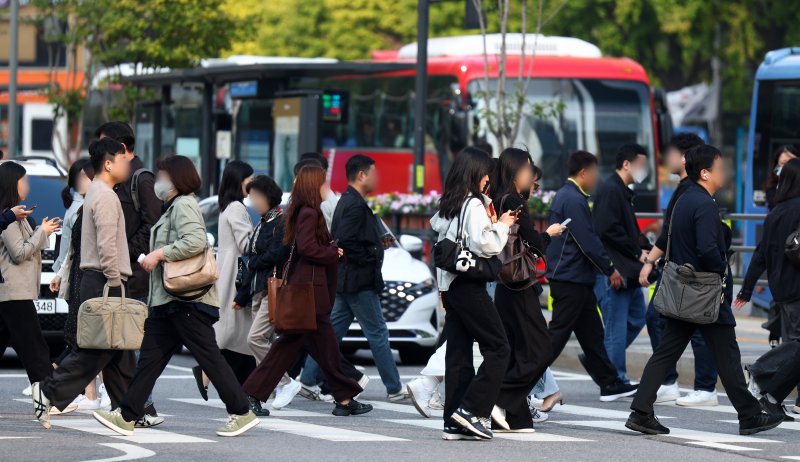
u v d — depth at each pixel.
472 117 67.94
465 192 26.72
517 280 27.28
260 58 81.38
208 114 80.19
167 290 26.12
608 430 29.16
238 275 32.09
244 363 32.53
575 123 69.12
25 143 128.12
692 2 115.31
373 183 33.50
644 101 69.88
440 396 33.41
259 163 74.56
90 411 31.20
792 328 30.78
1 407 31.61
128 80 84.75
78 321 26.78
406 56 75.00
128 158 28.52
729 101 124.38
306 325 29.16
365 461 23.81
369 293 33.38
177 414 30.92
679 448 26.52
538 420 30.53
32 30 148.12
